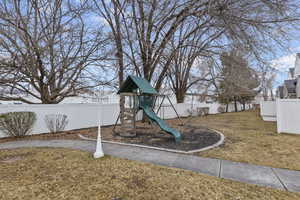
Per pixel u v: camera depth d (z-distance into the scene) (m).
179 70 16.75
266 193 2.62
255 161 4.04
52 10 8.82
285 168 3.61
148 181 3.00
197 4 8.25
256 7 6.82
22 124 6.85
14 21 7.42
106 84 10.88
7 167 3.64
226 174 3.31
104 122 10.58
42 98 9.09
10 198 2.48
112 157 4.31
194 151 4.81
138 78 7.63
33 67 8.11
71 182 2.97
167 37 9.69
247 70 9.15
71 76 9.30
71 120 8.89
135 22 9.64
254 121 12.80
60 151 4.84
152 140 6.36
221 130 8.46
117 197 2.51
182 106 17.36
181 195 2.57
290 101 7.32
